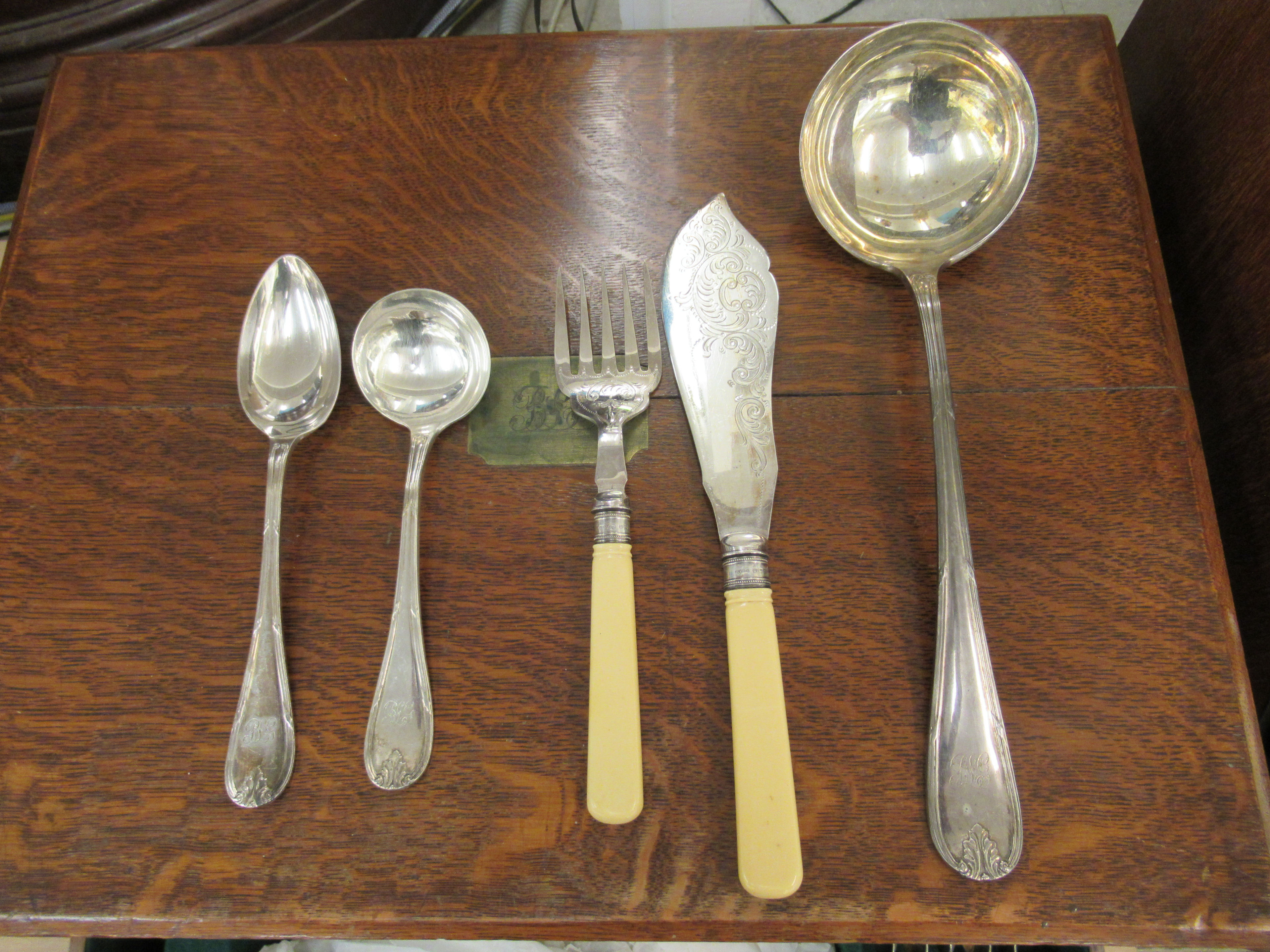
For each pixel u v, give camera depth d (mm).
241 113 606
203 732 460
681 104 599
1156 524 481
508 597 480
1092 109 580
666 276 546
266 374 530
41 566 494
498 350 542
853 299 542
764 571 456
